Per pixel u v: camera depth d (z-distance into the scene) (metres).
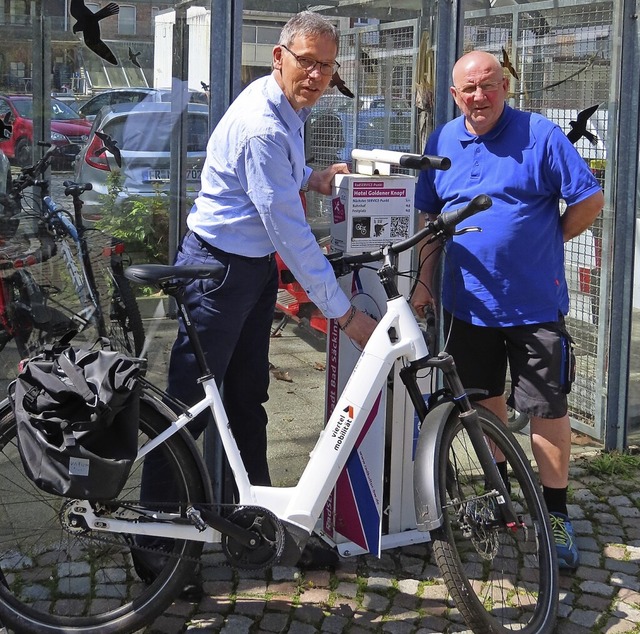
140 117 3.45
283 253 2.83
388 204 3.22
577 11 4.33
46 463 2.51
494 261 3.30
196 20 3.39
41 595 3.05
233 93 3.46
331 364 3.47
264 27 3.52
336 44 2.79
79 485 2.51
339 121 3.82
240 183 2.86
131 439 2.60
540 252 3.29
